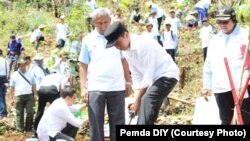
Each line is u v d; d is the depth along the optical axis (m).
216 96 6.04
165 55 5.98
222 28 5.87
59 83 11.34
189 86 14.03
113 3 15.53
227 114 6.02
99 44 6.92
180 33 18.80
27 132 12.27
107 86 6.89
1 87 13.52
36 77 12.32
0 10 24.19
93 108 6.89
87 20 12.20
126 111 7.61
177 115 11.66
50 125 8.73
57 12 21.19
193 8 19.14
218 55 5.93
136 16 17.97
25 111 12.50
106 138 8.52
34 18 23.16
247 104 5.82
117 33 5.75
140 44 5.79
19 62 12.27
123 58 7.01
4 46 21.58
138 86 6.04
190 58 16.48
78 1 14.79
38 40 20.05
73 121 8.74
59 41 17.53
